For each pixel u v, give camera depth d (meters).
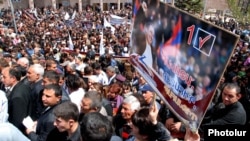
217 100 5.25
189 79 2.63
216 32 2.31
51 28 26.66
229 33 2.18
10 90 5.48
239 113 4.28
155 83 3.26
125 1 60.50
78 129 3.63
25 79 5.43
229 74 8.35
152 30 3.37
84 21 32.72
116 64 12.09
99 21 32.91
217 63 2.30
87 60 11.56
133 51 3.98
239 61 10.90
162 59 3.12
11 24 28.34
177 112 2.80
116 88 6.15
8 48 13.50
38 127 4.16
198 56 2.51
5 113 4.34
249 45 16.20
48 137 3.88
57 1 56.47
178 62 2.80
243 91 6.64
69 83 5.57
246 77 7.97
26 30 24.86
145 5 3.57
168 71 2.99
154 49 3.31
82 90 5.51
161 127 3.35
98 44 17.77
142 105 4.64
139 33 3.76
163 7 3.11
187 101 2.65
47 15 38.44
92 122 2.97
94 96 4.28
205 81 2.43
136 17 3.87
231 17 44.16
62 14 39.41
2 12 39.25
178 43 2.80
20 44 15.88
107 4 59.53
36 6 54.97
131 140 4.06
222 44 2.25
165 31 3.06
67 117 3.48
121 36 22.30
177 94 2.81
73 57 11.19
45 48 15.23
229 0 34.91
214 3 46.50
